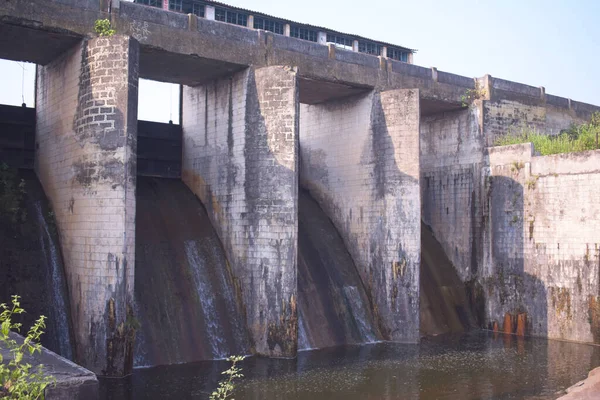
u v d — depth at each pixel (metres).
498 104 31.17
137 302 21.08
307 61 25.70
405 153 26.03
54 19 19.78
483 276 29.73
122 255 18.42
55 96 22.00
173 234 24.08
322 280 26.25
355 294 26.78
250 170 23.39
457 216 31.19
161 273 22.45
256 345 22.48
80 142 19.64
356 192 27.94
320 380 19.05
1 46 21.09
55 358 10.37
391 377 19.61
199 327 21.91
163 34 22.08
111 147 18.80
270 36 24.72
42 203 21.78
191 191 26.56
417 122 25.78
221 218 24.62
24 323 18.81
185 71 24.66
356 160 28.03
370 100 27.56
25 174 23.19
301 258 26.47
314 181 30.45
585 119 35.94
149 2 35.16
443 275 30.58
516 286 28.30
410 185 25.81
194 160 26.61
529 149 27.94
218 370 19.88
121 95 18.91
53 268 20.28
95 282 18.56
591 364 21.73
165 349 20.66
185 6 36.19
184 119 27.62
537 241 27.52
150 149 28.28
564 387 18.64
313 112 30.73
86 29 20.38
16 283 19.48
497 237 29.16
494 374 20.19
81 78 19.95
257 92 23.38
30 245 20.42
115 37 19.09
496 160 29.39
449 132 31.81
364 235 27.39
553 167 26.98
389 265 26.19
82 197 19.31
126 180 18.70
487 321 29.44
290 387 18.14
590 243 25.58
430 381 19.19
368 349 24.14
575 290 26.09
